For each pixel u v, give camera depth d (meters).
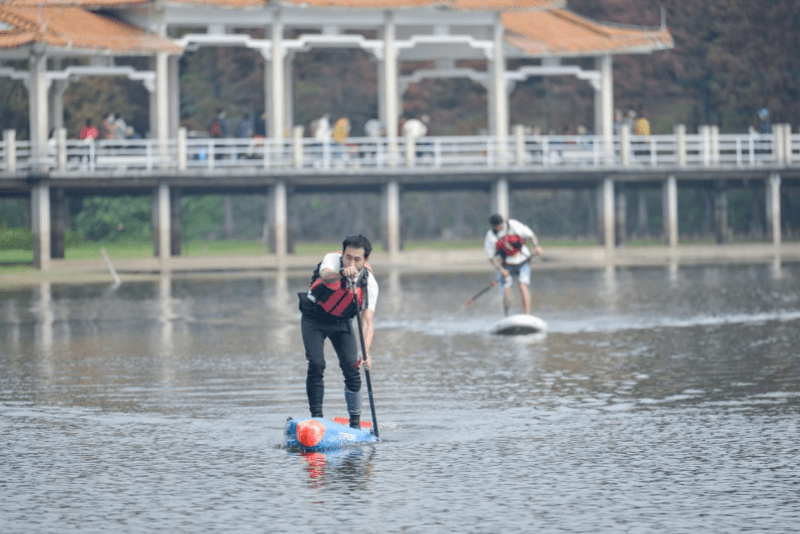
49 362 48.38
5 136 110.75
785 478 27.28
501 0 125.38
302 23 121.12
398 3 120.75
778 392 38.59
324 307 32.53
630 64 179.12
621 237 132.88
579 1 179.75
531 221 189.75
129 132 120.62
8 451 30.88
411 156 121.19
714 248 133.50
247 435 32.72
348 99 183.88
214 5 117.12
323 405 37.41
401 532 23.44
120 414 36.03
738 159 131.62
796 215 178.12
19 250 141.38
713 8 174.12
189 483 27.39
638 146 138.88
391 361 47.50
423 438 32.03
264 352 51.12
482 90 185.25
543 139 126.56
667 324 60.28
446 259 123.81
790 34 174.38
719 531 23.28
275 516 24.59
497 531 23.45
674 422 33.88
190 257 119.00
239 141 116.81
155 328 61.84
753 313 65.31
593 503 25.38
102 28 116.81
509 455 29.94
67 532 23.66
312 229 192.88
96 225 172.00
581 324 60.91
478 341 54.28
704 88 181.25
